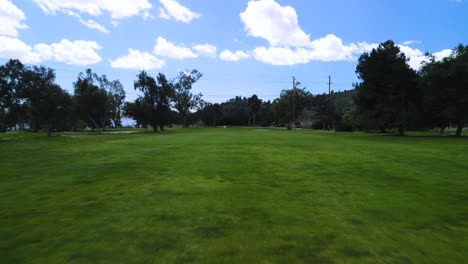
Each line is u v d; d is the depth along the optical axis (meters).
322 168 12.55
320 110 91.62
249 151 19.05
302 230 5.64
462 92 40.31
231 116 129.88
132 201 7.50
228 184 9.45
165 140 29.91
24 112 44.28
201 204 7.29
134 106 66.50
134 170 11.88
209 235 5.37
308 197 7.99
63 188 8.84
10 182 9.66
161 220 6.12
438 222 6.11
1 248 4.82
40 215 6.41
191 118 115.31
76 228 5.67
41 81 44.12
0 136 43.38
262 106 130.50
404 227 5.83
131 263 4.34
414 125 46.31
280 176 10.80
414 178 10.56
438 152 19.14
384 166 13.18
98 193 8.27
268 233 5.48
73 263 4.34
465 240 5.24
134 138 34.88
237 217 6.36
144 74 67.56
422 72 44.12
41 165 13.16
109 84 72.81
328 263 4.38
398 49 46.25
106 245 4.92
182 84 97.62
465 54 40.09
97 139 33.53
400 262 4.45
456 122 44.03
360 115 49.66
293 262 4.40
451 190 8.82
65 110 46.84
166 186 9.14
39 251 4.71
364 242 5.12
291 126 97.44
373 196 8.11
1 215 6.41
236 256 4.57
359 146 23.52
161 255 4.59
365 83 47.59
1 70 40.91
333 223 6.02
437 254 4.71
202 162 14.09
